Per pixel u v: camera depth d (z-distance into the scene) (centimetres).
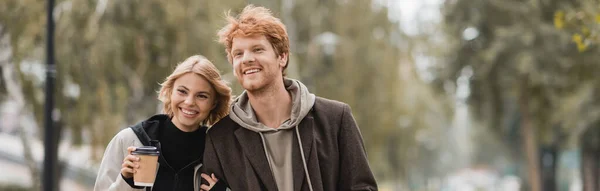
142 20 1261
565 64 1653
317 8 1809
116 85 1303
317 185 357
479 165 5575
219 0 1307
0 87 1398
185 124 377
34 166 1399
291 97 370
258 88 356
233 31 358
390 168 2412
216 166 365
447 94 1950
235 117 364
